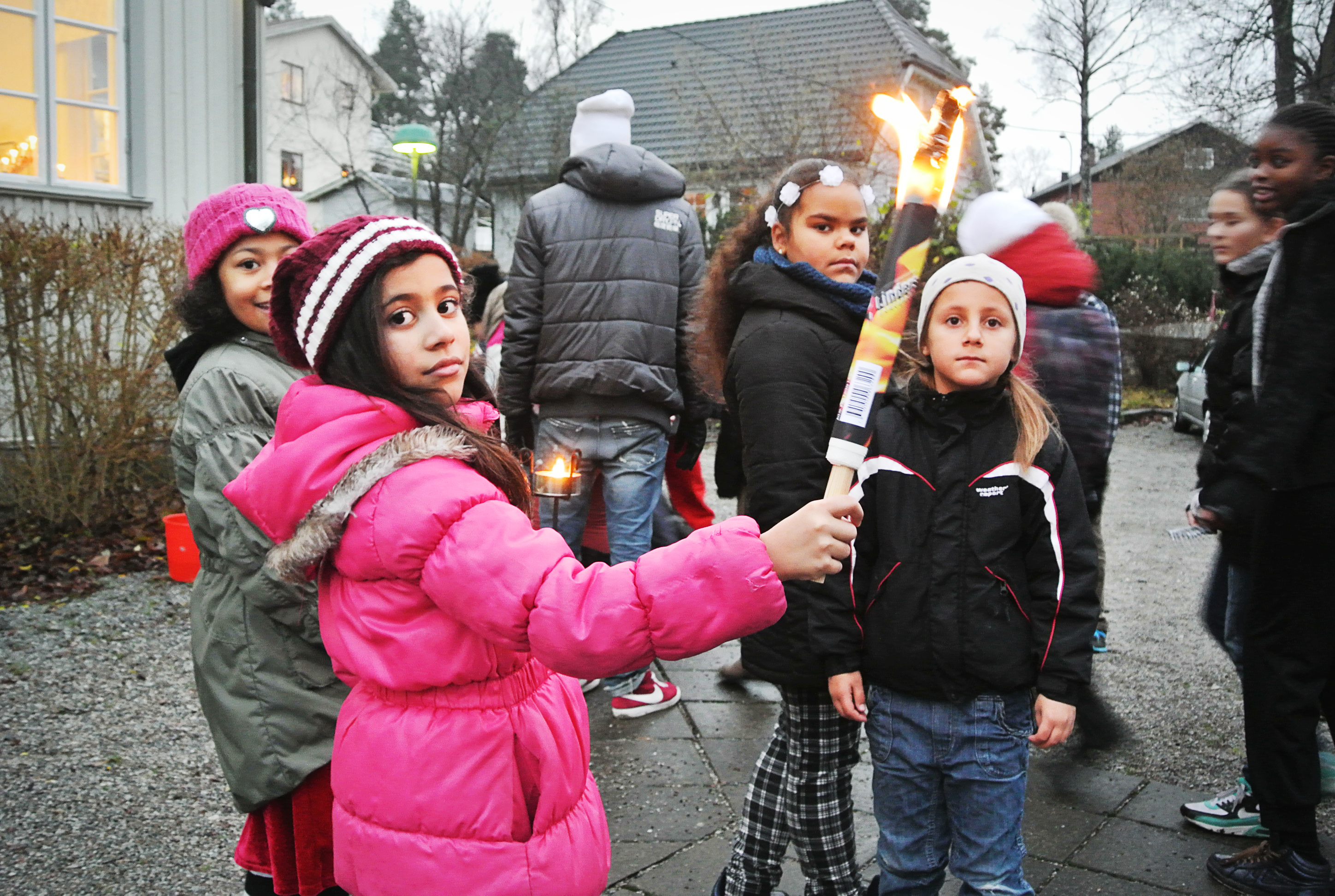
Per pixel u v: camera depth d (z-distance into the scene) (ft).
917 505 6.98
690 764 11.48
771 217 7.99
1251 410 8.89
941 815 7.29
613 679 12.99
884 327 4.10
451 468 4.58
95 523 20.77
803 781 7.52
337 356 4.91
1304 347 7.75
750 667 7.50
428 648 4.59
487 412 5.54
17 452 20.47
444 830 4.63
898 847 7.25
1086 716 11.55
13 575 18.44
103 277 20.04
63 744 12.06
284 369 7.05
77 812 10.44
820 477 7.38
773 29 72.84
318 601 5.36
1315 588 8.13
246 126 27.07
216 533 6.46
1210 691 14.12
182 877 9.25
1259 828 9.75
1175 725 12.87
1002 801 6.96
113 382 20.43
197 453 6.59
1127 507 28.19
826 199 7.72
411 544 4.42
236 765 6.48
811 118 54.54
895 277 4.07
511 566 4.27
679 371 13.42
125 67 25.49
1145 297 61.11
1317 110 8.91
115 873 9.30
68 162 25.04
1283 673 8.36
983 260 6.93
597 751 11.84
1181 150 94.84
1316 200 7.73
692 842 9.79
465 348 5.01
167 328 20.77
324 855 6.56
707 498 25.46
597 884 4.97
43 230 20.12
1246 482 8.35
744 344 7.62
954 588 6.88
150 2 25.71
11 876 9.21
